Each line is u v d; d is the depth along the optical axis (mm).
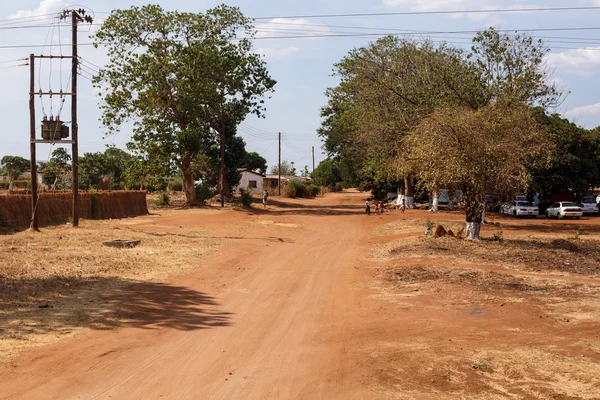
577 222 40000
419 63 38469
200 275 15633
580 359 8320
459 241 22609
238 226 32094
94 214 33156
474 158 21797
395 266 17609
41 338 8781
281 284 14898
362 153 49219
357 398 6820
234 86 50062
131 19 44906
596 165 49406
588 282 15109
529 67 33156
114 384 7066
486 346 9031
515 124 24484
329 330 10141
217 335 9633
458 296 13070
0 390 6652
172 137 46719
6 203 25531
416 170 24609
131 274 15062
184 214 40438
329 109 64688
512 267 17500
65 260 16297
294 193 78688
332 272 17031
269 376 7566
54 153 67875
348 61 45281
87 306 11109
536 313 11383
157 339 9180
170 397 6699
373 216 42500
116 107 45000
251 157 91375
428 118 23375
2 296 11383
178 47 46562
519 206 45375
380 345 9109
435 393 7051
